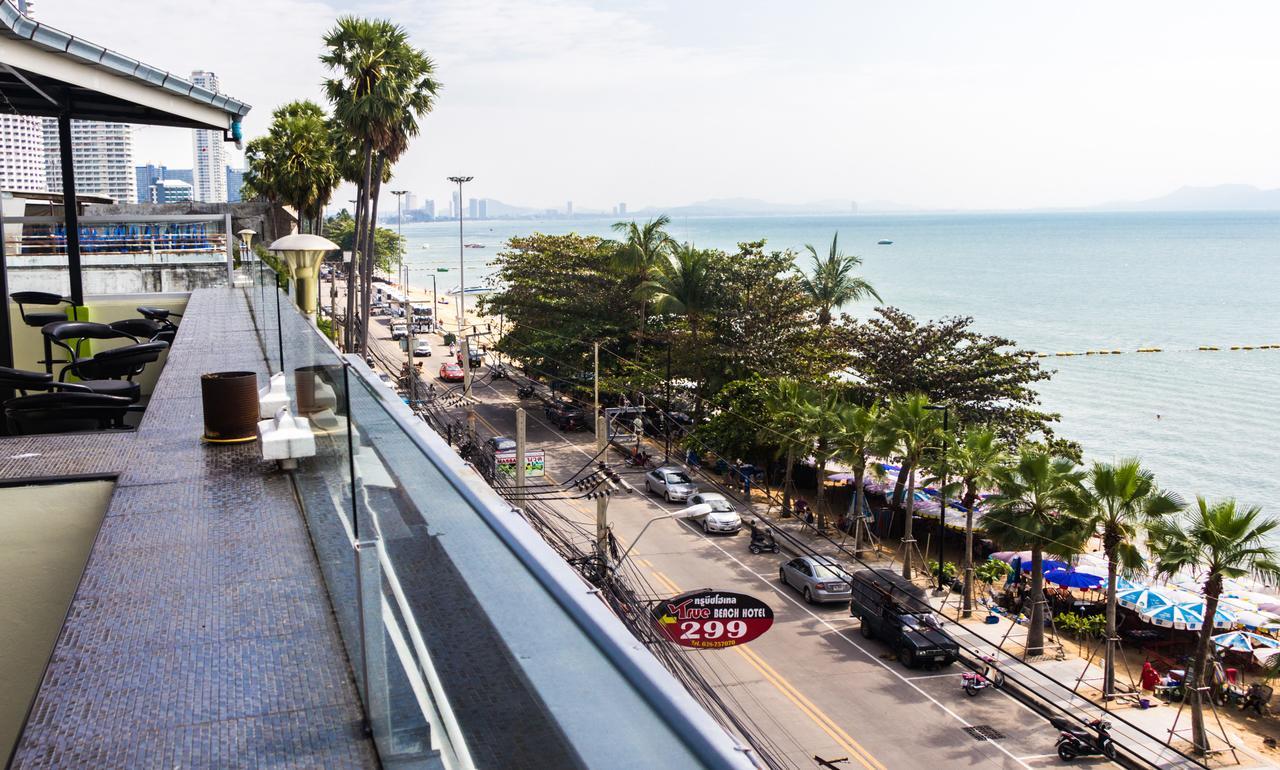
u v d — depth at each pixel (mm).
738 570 32969
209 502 5578
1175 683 25703
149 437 7250
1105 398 74000
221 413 6957
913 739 21844
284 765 2816
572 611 1263
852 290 58219
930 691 24500
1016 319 120625
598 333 56719
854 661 26219
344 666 3479
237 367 10242
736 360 47062
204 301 18625
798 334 47656
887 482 42531
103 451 6777
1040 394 75688
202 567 4520
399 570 2533
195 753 2877
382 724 2840
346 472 3502
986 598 32344
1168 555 24688
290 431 5953
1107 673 25016
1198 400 73312
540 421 57562
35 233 27906
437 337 98125
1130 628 30625
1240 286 169125
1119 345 101000
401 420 2592
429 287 185375
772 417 40406
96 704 3191
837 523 39875
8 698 5785
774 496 43781
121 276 26375
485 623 1686
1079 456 40969
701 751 936
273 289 9430
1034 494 27625
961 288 164125
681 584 31188
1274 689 26359
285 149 53719
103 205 46156
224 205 53469
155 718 3096
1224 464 54750
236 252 29906
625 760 1084
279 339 8180
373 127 43688
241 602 4086
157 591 4219
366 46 42844
